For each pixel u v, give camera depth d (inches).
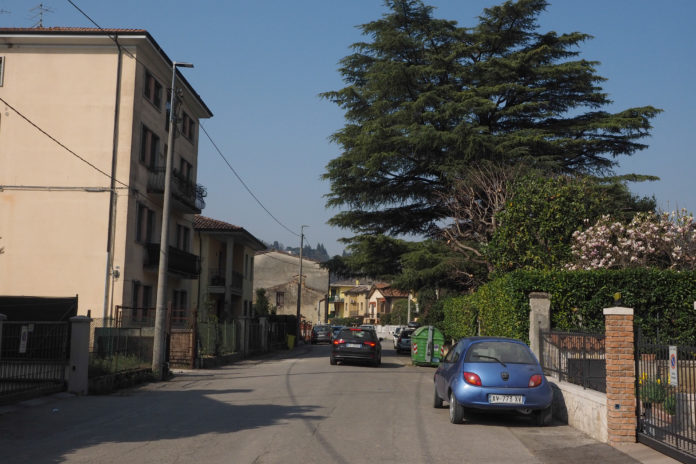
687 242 780.6
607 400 353.1
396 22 1178.0
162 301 731.4
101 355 656.4
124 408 470.0
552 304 642.2
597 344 403.2
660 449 321.1
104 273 1010.7
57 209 1024.9
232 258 1765.5
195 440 341.1
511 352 431.5
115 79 1037.8
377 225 1270.9
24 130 1035.3
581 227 838.5
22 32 1022.4
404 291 1197.1
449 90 1104.2
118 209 1023.0
